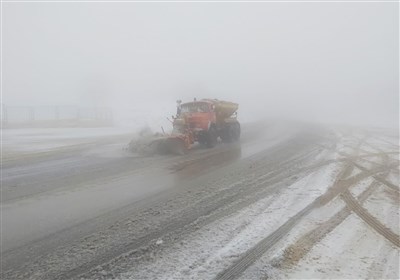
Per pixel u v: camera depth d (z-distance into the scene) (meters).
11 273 4.35
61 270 4.36
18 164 11.82
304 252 4.64
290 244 4.87
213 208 6.51
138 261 4.49
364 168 10.05
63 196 7.64
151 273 4.18
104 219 6.11
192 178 9.11
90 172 10.22
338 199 6.93
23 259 4.70
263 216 5.99
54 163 11.92
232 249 4.75
